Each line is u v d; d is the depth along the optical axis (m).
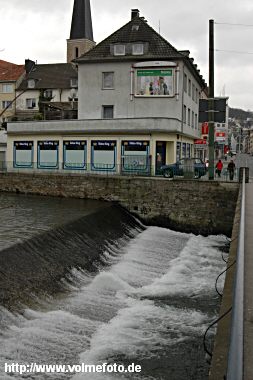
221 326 4.99
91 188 28.31
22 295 11.16
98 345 9.73
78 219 19.45
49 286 12.48
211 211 25.56
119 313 11.82
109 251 17.92
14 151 36.22
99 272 15.28
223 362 4.20
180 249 20.45
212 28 24.53
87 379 8.39
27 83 68.69
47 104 51.12
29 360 8.79
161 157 32.50
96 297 12.85
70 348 9.48
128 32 40.06
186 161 29.62
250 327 5.02
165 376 8.67
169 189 26.25
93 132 33.00
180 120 34.62
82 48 77.56
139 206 26.95
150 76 37.78
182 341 10.20
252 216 12.83
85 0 77.44
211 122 24.84
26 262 12.88
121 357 9.34
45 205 25.19
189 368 8.98
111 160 32.84
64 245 15.84
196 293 13.77
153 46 38.53
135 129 31.98
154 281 15.05
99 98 39.56
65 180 29.31
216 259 18.98
